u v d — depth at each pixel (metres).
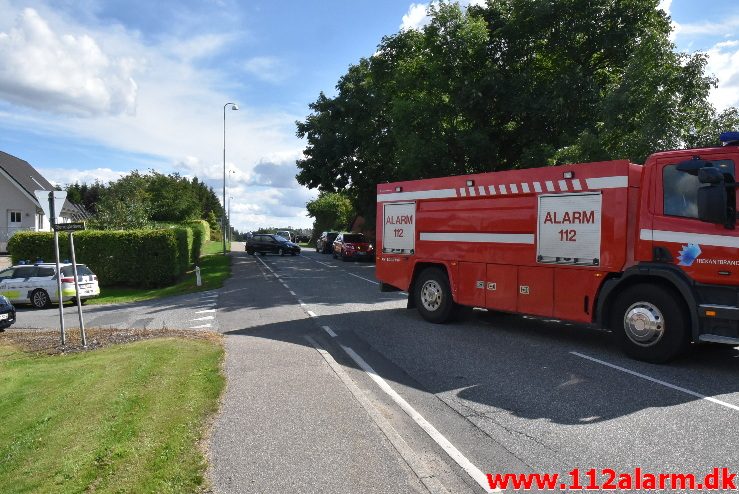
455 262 10.37
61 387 6.84
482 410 5.58
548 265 8.65
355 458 4.18
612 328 7.91
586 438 4.78
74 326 13.23
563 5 20.03
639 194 7.65
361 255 35.62
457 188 10.34
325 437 4.59
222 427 4.84
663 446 4.59
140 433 4.74
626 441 4.70
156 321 13.04
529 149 20.44
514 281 9.21
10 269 18.81
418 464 4.07
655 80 13.85
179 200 57.41
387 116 30.41
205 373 6.80
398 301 14.96
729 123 13.11
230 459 4.15
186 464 4.05
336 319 11.71
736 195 6.73
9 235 35.50
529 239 8.96
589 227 8.11
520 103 20.17
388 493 3.64
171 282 23.19
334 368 7.07
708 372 6.98
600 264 7.95
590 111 19.39
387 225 12.09
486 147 21.05
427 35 22.08
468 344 8.81
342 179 37.16
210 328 11.34
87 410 5.65
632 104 14.15
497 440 4.76
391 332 9.99
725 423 5.12
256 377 6.59
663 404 5.70
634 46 19.22
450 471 4.13
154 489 3.67
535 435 4.87
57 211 10.34
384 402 5.88
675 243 7.18
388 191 12.07
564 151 16.81
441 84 21.66
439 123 22.09
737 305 6.67
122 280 22.94
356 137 34.53
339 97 35.31
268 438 4.57
